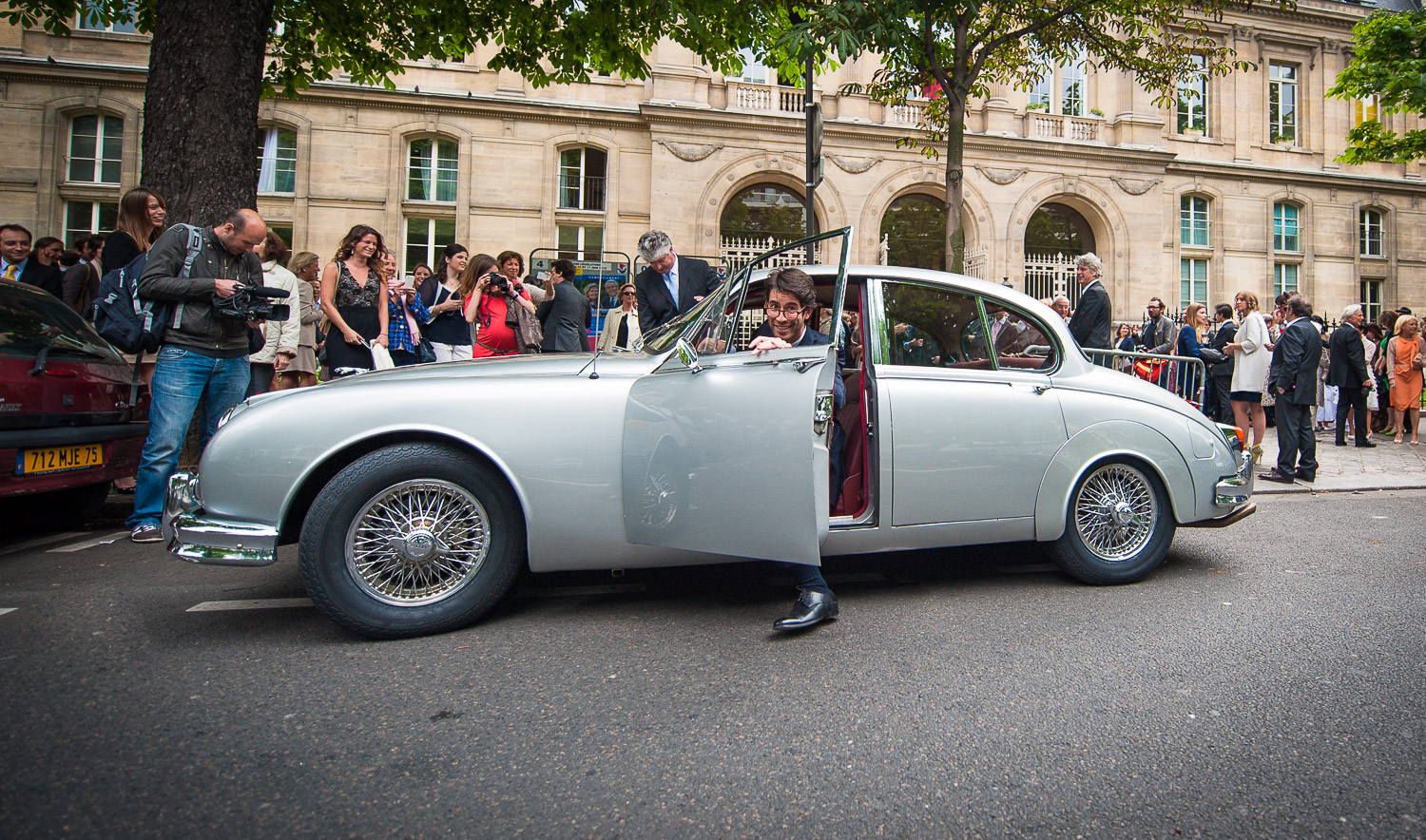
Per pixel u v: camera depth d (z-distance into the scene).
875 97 9.23
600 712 2.25
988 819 1.71
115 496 5.64
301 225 16.33
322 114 16.34
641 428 2.90
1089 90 19.69
